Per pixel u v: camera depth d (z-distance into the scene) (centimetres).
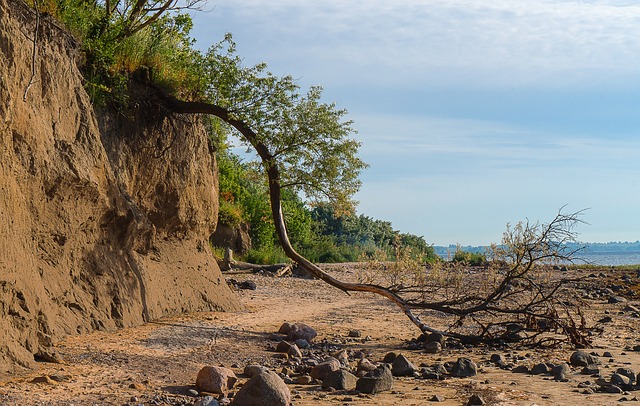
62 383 757
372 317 1559
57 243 1052
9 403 660
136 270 1262
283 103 1391
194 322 1286
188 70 1448
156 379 817
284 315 1539
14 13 962
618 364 971
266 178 1495
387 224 6222
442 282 1869
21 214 917
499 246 1598
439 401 716
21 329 841
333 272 2712
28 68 967
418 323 1257
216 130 1666
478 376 877
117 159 1284
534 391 770
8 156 885
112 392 732
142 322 1215
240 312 1542
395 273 2098
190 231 1536
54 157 1033
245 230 3547
